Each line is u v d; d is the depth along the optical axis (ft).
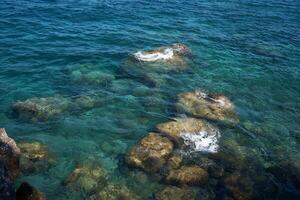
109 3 83.46
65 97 46.60
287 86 55.42
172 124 41.96
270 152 40.34
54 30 65.98
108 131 41.32
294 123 46.44
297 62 63.46
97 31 67.51
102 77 52.21
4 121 41.24
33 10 74.08
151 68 55.93
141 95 48.67
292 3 98.32
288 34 76.18
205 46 66.39
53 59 55.83
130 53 59.82
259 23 81.20
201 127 42.52
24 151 36.19
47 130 40.52
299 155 40.32
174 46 62.54
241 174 36.50
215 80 54.90
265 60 63.05
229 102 48.65
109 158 37.32
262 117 46.96
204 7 88.17
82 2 82.17
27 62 54.19
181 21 77.25
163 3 87.66
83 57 57.36
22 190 28.45
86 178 34.22
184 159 37.55
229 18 82.53
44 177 34.14
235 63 60.85
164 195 33.09
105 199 32.27
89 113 44.01
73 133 40.47
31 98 45.62
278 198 34.22
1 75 50.11
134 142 39.93
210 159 38.06
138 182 34.35
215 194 33.78
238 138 42.04
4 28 64.44
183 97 48.39
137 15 77.82
